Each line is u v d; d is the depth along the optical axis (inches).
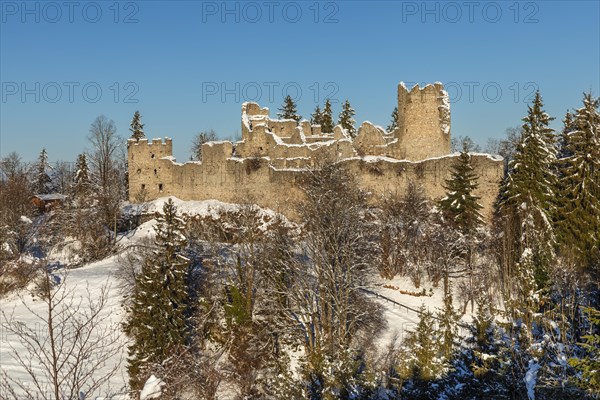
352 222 1690.5
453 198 1988.2
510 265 1691.7
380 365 1401.3
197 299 1701.5
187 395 1197.7
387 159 2348.7
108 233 2461.9
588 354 920.3
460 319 1464.1
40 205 3476.9
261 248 1770.4
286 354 1440.7
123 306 1680.6
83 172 3722.9
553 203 1903.3
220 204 2600.9
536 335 1113.4
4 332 1494.8
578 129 1959.9
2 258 2000.5
